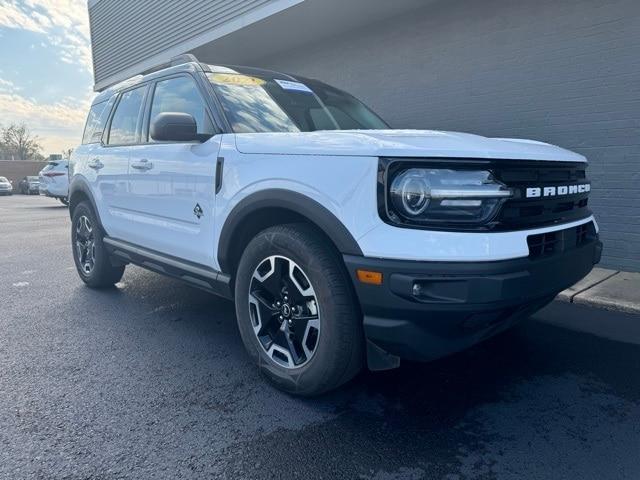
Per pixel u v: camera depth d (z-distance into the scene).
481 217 2.04
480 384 2.77
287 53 9.16
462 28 6.19
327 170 2.24
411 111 6.95
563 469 2.01
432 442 2.21
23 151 55.66
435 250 1.98
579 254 2.49
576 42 5.17
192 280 3.22
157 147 3.42
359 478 1.96
